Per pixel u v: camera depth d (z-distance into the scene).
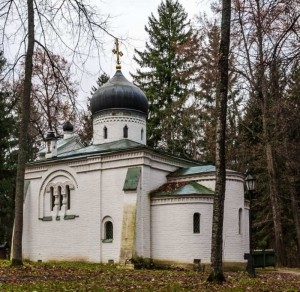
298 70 15.30
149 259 31.12
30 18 22.02
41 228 36.34
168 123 52.38
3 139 44.62
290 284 18.88
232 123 45.72
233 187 32.34
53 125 43.50
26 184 37.88
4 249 42.50
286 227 44.41
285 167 39.91
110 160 33.41
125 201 31.34
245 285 17.28
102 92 37.91
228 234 31.39
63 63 36.88
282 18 14.56
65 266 28.23
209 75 43.53
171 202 31.09
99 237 32.97
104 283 17.34
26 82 22.33
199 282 17.75
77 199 34.72
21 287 15.18
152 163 32.91
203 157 50.56
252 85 34.50
